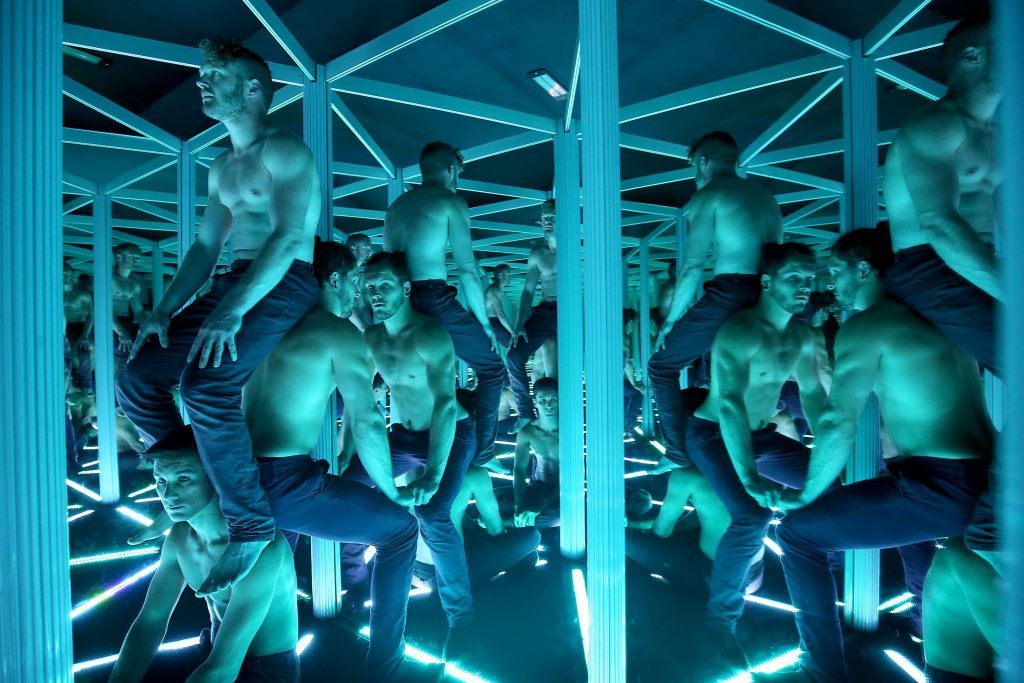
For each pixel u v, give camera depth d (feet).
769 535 13.21
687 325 9.91
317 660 8.17
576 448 11.89
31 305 3.52
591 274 6.05
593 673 6.14
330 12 10.97
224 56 6.49
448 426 8.91
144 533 6.54
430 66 12.79
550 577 10.96
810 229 29.84
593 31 5.98
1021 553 1.65
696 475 10.44
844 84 9.53
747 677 7.45
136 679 6.20
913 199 5.90
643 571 11.25
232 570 5.77
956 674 6.18
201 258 7.54
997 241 6.81
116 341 23.18
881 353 6.43
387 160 17.02
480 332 11.08
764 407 9.23
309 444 7.20
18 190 3.47
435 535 9.04
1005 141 1.71
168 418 6.81
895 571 10.71
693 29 11.54
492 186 21.18
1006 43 1.71
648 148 15.79
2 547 3.43
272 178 6.57
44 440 3.58
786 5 10.04
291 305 6.62
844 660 7.11
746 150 15.52
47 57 3.61
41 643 3.56
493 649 8.21
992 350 5.81
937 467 6.01
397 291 9.20
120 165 17.75
